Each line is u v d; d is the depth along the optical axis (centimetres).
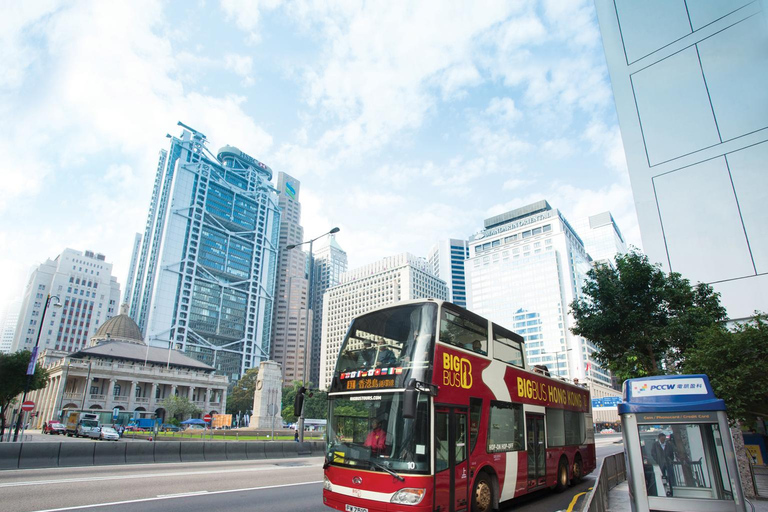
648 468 874
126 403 9006
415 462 838
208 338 17125
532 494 1408
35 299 15338
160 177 18950
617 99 2570
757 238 2005
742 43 2208
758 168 2061
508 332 1313
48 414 8319
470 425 1003
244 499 1203
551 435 1428
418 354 927
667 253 2228
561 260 14812
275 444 2611
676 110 2348
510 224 16950
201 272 17312
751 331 1252
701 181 2203
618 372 1953
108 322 10794
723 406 843
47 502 1070
